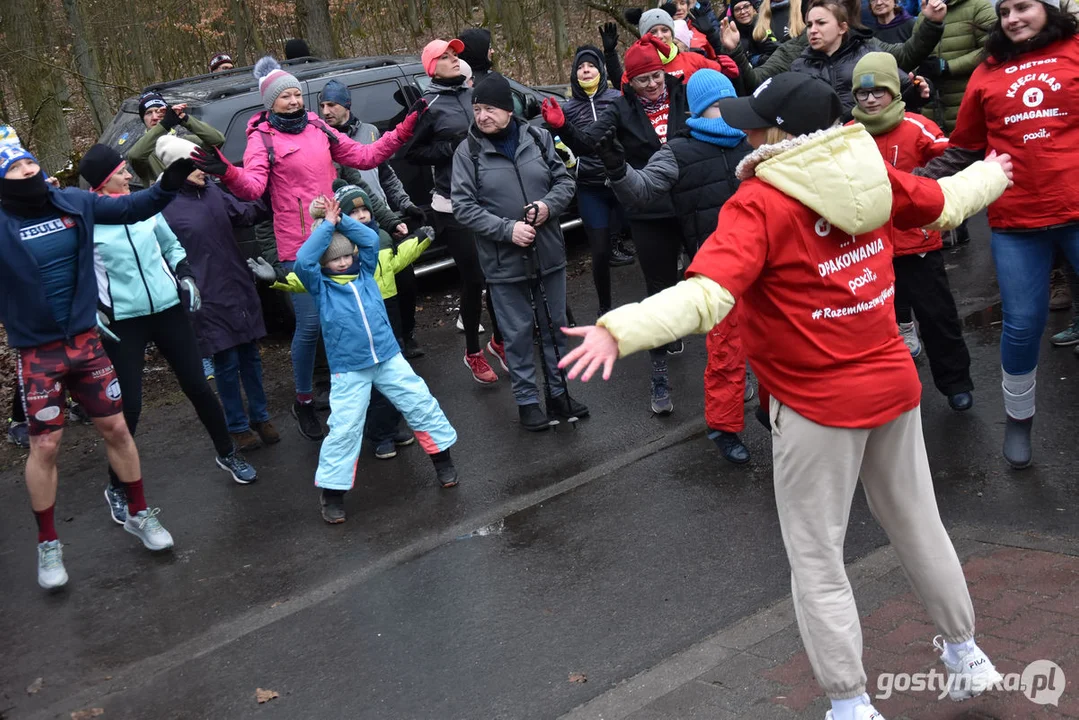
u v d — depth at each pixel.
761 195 2.62
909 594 3.63
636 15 10.18
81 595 4.80
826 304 2.68
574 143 6.75
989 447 4.90
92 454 6.56
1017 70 4.31
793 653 3.40
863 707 2.78
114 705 3.86
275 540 5.12
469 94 6.59
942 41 8.00
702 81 5.21
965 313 6.88
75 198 4.61
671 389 6.39
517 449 5.83
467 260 6.59
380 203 6.45
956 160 4.66
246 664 4.02
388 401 5.87
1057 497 4.32
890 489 2.86
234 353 6.19
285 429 6.66
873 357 2.74
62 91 14.22
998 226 4.49
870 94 5.11
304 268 5.02
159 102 6.76
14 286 4.52
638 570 4.30
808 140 2.59
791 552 2.82
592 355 2.44
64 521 5.64
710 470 5.18
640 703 3.31
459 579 4.46
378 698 3.66
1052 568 3.64
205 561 5.00
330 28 15.45
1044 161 4.27
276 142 5.89
